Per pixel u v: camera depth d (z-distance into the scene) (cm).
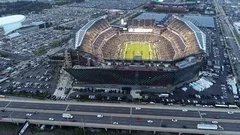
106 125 14938
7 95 19162
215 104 17375
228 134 14188
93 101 18138
